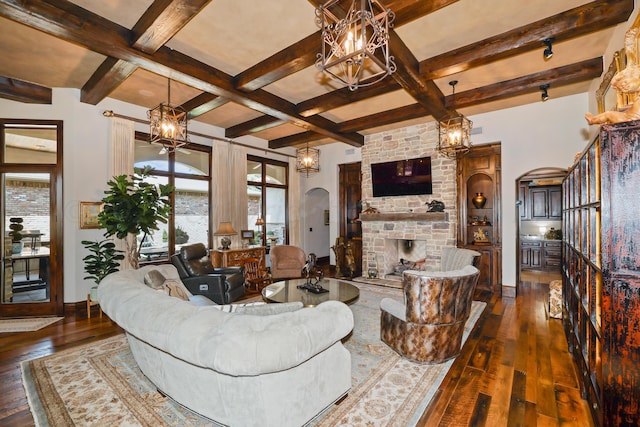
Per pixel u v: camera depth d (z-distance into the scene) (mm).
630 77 1556
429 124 6008
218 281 4098
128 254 4469
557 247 7145
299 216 7992
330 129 5727
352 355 2900
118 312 1993
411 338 2762
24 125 4293
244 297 5113
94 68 3797
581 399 2201
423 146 6070
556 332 3479
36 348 3098
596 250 1847
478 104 4543
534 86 3973
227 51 3336
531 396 2242
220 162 6121
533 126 4977
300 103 4828
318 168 7559
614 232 1508
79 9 2619
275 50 3326
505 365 2709
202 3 2346
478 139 5438
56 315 4215
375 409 2078
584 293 2266
